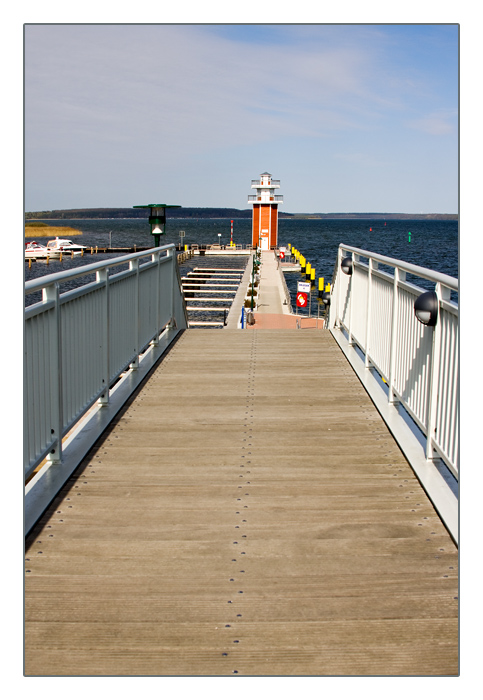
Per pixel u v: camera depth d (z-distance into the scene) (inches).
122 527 137.3
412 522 140.0
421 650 102.3
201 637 104.4
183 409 216.8
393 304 207.9
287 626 106.9
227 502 149.0
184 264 2485.2
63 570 121.5
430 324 158.4
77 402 180.2
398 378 203.2
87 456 175.6
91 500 149.6
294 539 133.0
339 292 346.0
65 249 3174.2
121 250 3395.7
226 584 117.6
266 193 2923.2
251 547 129.9
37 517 139.3
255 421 204.8
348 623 107.7
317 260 3006.9
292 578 119.6
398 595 114.9
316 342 323.3
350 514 143.4
